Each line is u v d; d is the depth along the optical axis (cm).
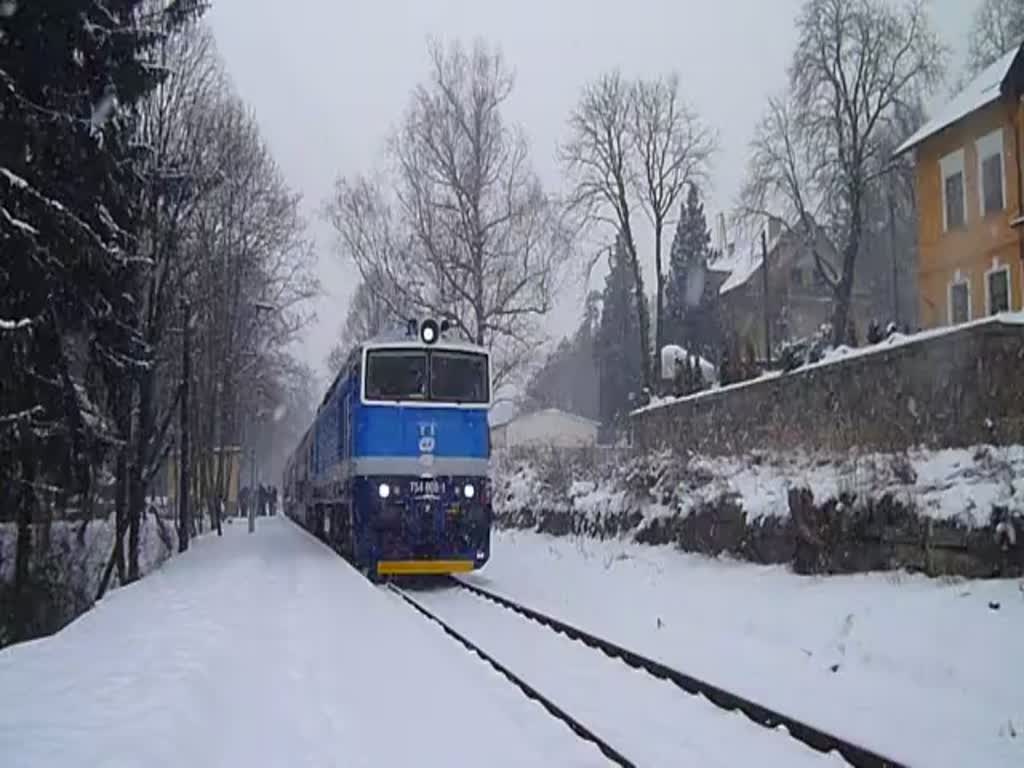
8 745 610
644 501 2172
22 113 1516
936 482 1296
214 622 1185
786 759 714
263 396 5472
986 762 673
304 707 811
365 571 1859
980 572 1162
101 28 1655
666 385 3328
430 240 3831
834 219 3800
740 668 1012
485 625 1369
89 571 2438
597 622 1354
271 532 3944
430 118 3872
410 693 872
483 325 3775
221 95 3111
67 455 1662
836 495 1410
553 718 809
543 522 2844
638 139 4269
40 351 1616
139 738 625
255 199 3734
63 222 1570
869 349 1689
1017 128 2848
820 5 3466
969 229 3088
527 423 6650
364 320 5238
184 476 3020
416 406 1838
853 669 976
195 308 3206
